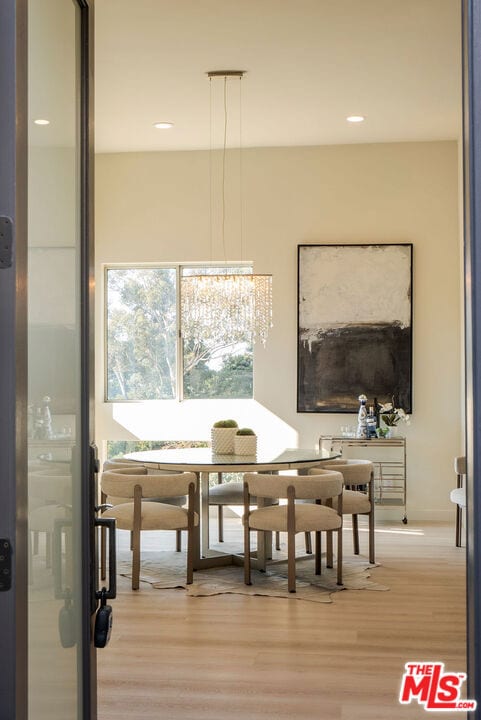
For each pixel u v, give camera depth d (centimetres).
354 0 501
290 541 532
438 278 821
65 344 179
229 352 852
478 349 154
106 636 198
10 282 136
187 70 614
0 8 137
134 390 862
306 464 591
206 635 446
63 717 175
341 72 621
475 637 154
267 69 613
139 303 863
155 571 595
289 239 837
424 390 822
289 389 834
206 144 825
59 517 172
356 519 655
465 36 161
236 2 502
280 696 360
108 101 684
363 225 830
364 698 357
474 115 155
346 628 457
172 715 339
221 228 843
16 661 135
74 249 190
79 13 196
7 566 135
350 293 826
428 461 821
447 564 615
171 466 576
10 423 135
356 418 828
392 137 807
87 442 195
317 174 835
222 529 721
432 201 823
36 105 158
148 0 497
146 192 852
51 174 169
